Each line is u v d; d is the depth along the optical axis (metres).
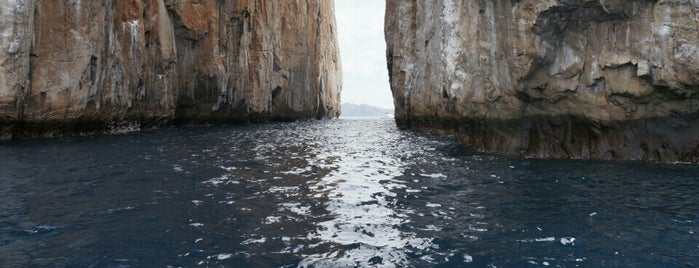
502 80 18.58
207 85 40.34
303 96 63.69
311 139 29.02
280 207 9.95
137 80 30.61
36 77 22.16
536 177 13.23
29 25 21.16
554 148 17.47
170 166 15.18
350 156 19.58
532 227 8.32
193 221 8.69
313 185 12.57
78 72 24.16
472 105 21.05
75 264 6.48
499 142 19.62
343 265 6.58
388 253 7.09
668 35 14.10
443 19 24.02
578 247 7.22
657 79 14.45
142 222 8.53
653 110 15.23
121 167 14.60
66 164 14.81
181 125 39.34
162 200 10.30
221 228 8.29
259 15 48.81
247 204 10.15
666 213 9.01
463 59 21.69
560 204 9.97
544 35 16.06
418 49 34.91
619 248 7.12
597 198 10.42
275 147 22.98
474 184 12.52
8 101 20.53
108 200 10.16
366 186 12.49
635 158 15.78
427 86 32.81
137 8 30.53
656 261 6.57
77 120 24.72
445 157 18.62
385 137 30.38
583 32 15.99
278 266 6.52
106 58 26.75
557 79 16.55
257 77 48.62
